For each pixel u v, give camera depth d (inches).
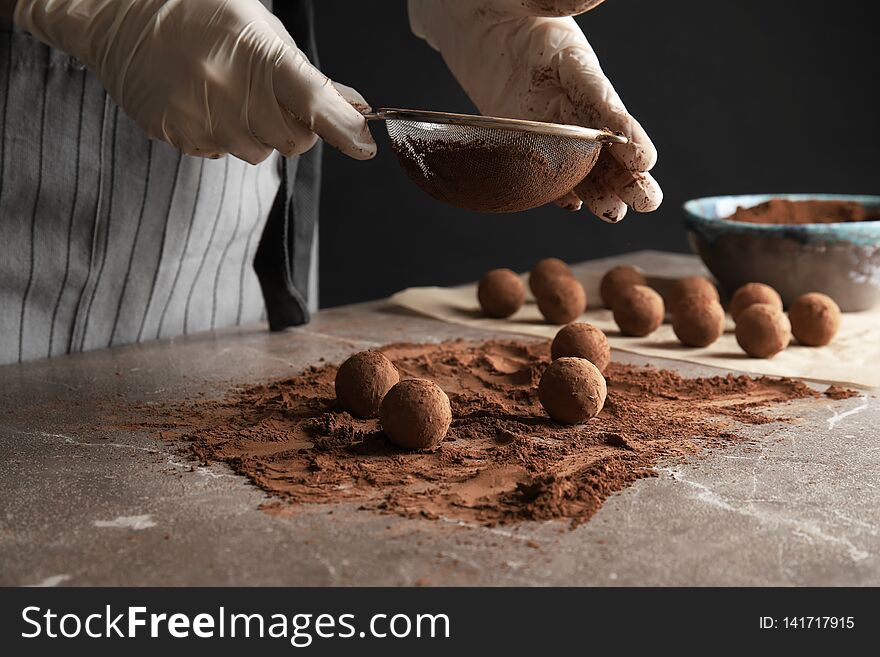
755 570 58.7
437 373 99.9
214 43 83.6
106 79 88.4
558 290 119.3
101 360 106.6
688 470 74.3
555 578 58.1
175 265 116.1
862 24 220.2
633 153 85.7
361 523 65.4
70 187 105.3
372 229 213.8
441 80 203.6
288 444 80.5
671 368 103.5
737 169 227.0
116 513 66.8
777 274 122.9
